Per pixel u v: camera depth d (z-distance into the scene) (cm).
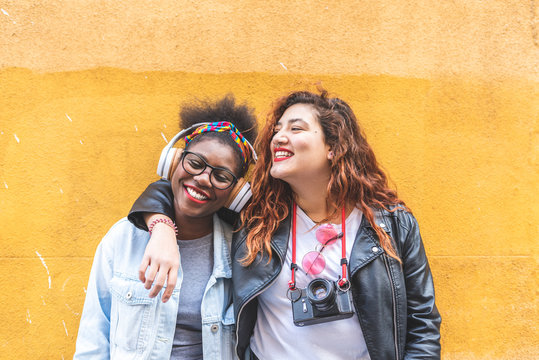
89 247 212
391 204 159
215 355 151
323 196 158
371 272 144
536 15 233
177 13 225
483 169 224
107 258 158
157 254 137
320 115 155
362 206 153
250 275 150
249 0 227
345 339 142
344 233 151
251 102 222
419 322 144
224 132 158
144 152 218
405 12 231
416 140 224
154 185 162
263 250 153
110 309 157
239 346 154
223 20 226
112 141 218
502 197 223
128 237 160
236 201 156
